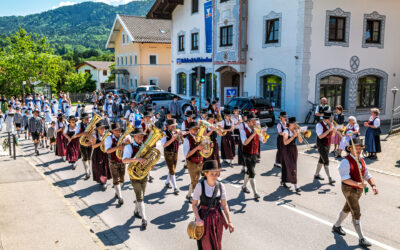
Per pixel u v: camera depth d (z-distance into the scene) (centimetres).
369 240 621
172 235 645
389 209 761
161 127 1664
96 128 877
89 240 589
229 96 2038
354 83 2008
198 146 733
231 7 2206
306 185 917
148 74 4088
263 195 845
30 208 729
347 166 595
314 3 1820
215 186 475
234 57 2223
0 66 3600
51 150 1406
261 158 1225
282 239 625
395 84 2148
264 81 2141
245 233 648
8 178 943
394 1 2058
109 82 5838
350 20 1941
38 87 3906
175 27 3017
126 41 4356
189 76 2886
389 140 1486
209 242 472
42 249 555
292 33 1886
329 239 625
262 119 1798
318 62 1880
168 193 866
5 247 559
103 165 884
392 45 2100
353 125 1141
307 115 1867
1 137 1745
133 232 658
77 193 880
